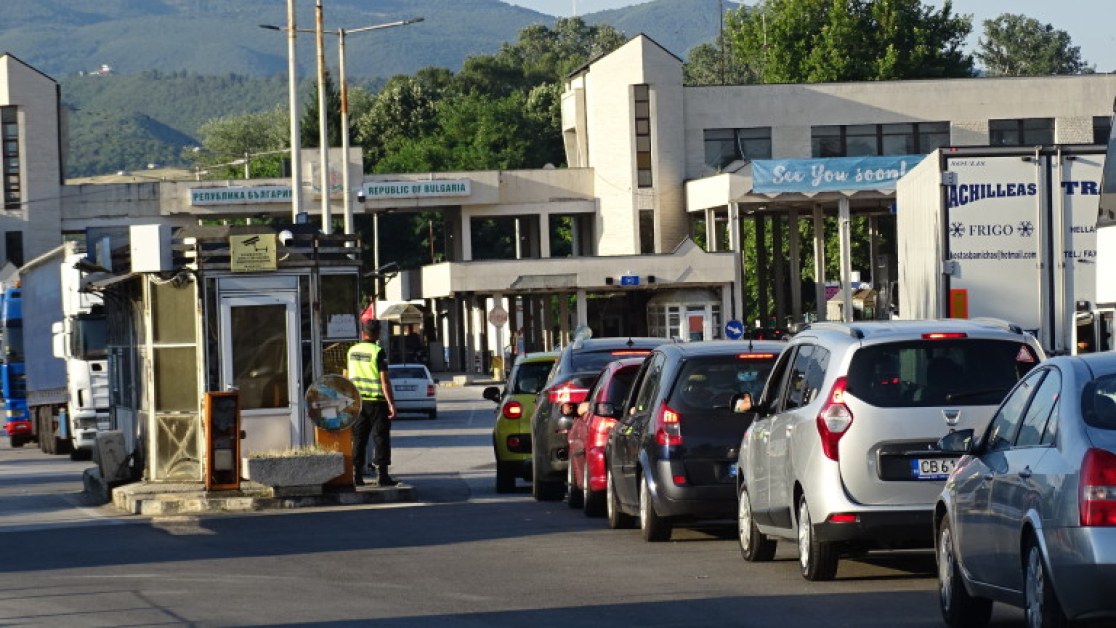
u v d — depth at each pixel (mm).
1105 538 9898
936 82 89000
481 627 12914
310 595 15133
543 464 25250
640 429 19031
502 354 86125
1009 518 11109
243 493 25125
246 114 194125
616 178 89312
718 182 82125
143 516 24375
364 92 172750
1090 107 88875
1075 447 10305
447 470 33219
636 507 19531
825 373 14805
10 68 89500
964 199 25391
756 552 16766
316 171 88875
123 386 29188
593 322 93625
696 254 81562
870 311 96688
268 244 26188
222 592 15523
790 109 89062
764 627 12562
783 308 90500
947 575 12617
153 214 90062
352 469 25516
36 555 19453
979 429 14312
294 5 45781
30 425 48219
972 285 25391
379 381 25984
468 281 82875
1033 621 10742
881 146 89250
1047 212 25375
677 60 88938
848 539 14375
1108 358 11000
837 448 14430
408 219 131625
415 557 18141
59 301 42219
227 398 25172
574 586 15273
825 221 110000
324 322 26766
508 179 90000
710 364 18391
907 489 14297
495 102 142125
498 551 18531
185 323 26484
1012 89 88938
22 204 89875
